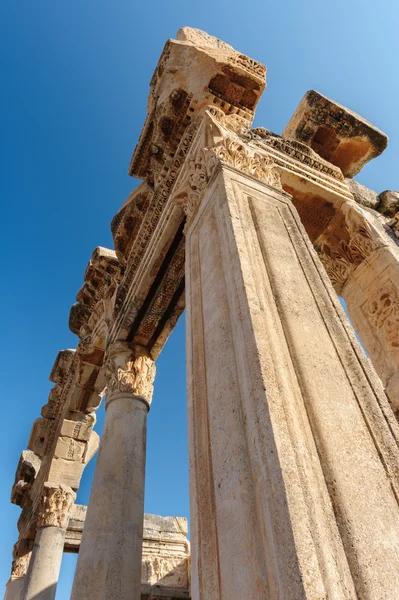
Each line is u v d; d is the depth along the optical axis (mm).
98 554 5828
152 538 17172
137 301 8961
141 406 8141
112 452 7082
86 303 12836
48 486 12109
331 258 7031
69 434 13117
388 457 2633
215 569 2516
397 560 2100
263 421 2490
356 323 6371
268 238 4273
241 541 2334
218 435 2963
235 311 3373
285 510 2068
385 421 2881
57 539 11461
